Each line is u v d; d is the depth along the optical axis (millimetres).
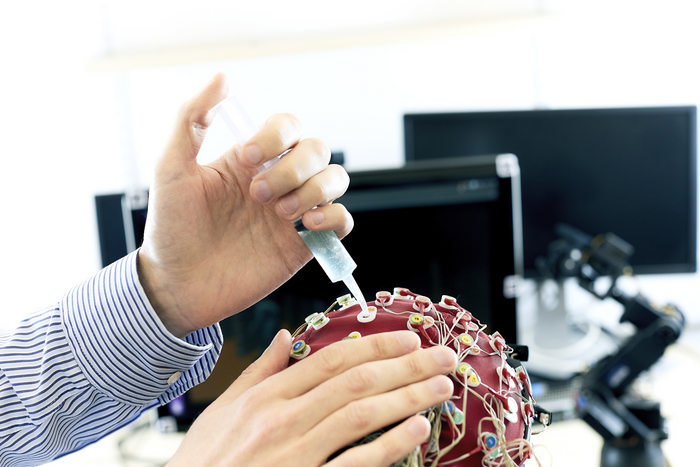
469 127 1403
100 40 1695
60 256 1734
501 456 404
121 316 564
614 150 1400
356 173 963
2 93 1649
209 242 567
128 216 980
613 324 1607
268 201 479
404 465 386
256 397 427
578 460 1017
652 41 1696
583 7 1669
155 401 647
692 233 1423
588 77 1744
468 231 979
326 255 500
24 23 1643
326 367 425
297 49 1451
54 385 583
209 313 591
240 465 402
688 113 1380
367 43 1438
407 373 404
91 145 1727
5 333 624
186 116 489
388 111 1788
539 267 1428
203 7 1704
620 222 1427
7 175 1671
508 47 1745
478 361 443
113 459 1188
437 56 1758
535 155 1406
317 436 392
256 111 1772
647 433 969
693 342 1499
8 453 591
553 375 1264
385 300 497
